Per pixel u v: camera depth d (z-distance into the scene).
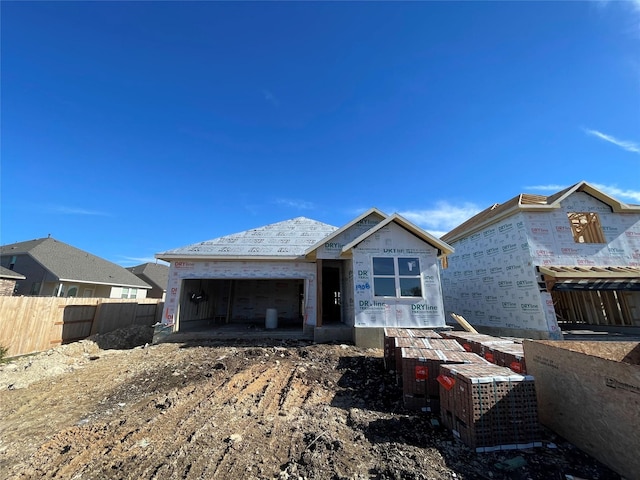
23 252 25.14
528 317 12.45
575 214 13.48
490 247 14.88
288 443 3.94
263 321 17.41
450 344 6.00
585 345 4.40
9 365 8.73
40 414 5.22
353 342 10.59
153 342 11.68
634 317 13.21
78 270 26.47
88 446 3.98
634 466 2.99
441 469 3.26
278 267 12.87
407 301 10.62
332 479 3.16
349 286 12.27
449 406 4.20
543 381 4.29
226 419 4.72
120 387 6.57
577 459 3.45
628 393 3.12
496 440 3.64
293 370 7.30
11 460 3.72
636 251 12.80
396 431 4.19
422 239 11.17
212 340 11.42
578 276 11.33
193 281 14.29
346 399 5.58
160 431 4.35
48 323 11.36
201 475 3.26
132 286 30.64
